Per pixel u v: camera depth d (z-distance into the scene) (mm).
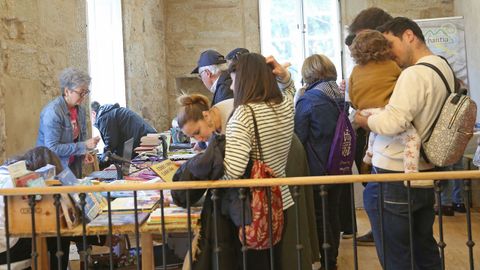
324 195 2215
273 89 2307
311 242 3371
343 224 4090
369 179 2121
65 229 2377
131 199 2814
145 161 4441
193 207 2547
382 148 2271
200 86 8438
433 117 2166
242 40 8289
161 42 8070
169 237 3791
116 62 6578
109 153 3533
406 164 2154
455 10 7656
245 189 2217
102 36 6504
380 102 2211
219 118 2779
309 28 8258
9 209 2369
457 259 3975
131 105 6766
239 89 2297
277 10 8305
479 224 5051
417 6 7957
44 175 2574
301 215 2988
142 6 7207
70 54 5047
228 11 8289
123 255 3967
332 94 3555
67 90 3734
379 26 2488
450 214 5469
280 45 8305
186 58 8352
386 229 2281
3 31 3812
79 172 3961
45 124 3682
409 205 2113
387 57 2262
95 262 3885
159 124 7824
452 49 6863
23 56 4098
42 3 4457
